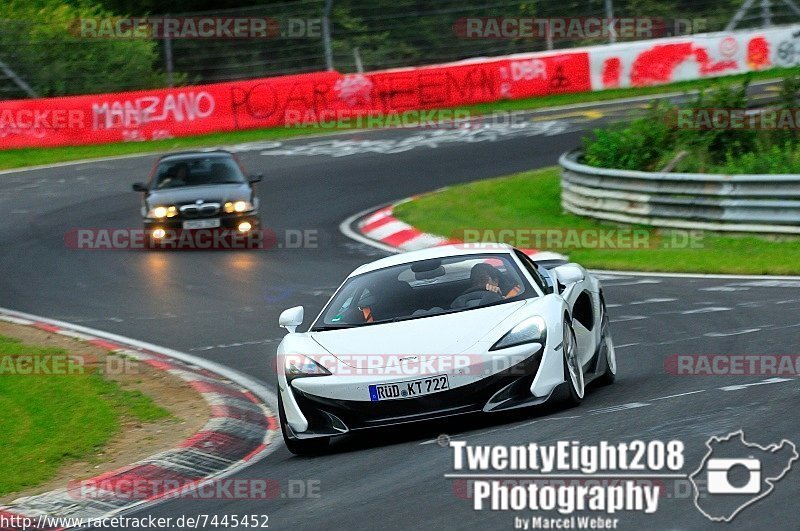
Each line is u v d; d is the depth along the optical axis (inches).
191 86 4183.1
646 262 2100.1
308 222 2807.6
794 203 2222.0
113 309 1972.2
